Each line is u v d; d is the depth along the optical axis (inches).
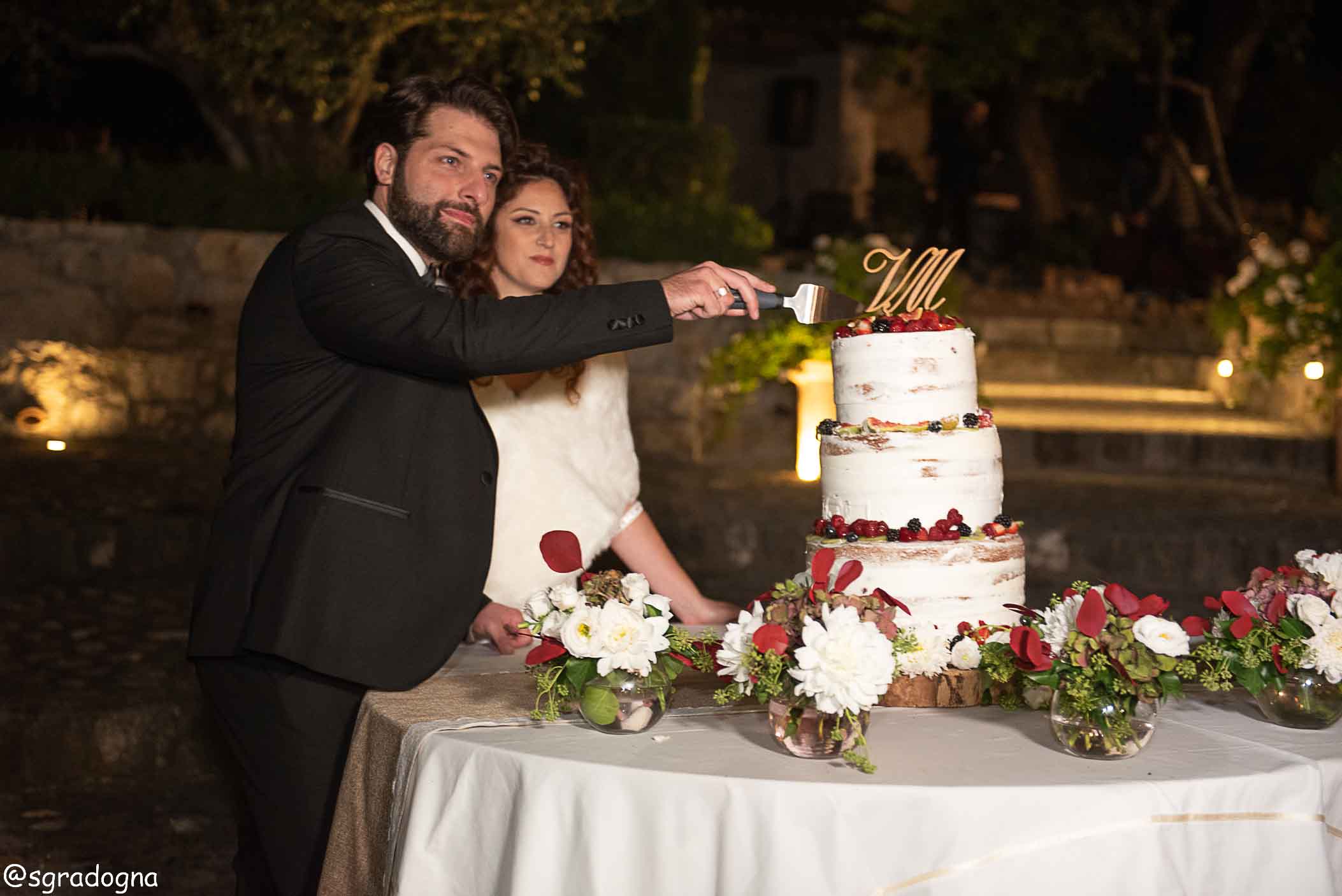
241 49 354.9
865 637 74.0
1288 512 286.2
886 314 94.5
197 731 164.6
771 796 70.9
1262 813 73.9
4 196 340.5
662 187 452.8
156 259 339.9
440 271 113.0
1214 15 700.0
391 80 425.4
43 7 381.1
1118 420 376.5
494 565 112.6
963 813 69.9
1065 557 262.1
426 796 79.4
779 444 355.9
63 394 315.9
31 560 219.5
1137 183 716.7
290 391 96.9
